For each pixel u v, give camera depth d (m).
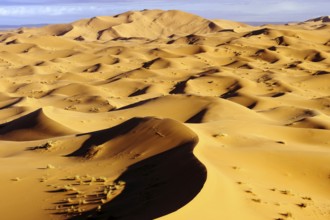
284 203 17.72
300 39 154.62
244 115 47.97
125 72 104.00
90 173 23.36
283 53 130.75
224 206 14.68
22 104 64.06
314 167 23.70
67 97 71.00
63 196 19.48
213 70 99.88
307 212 17.36
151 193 17.61
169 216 12.41
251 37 152.88
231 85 82.12
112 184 20.56
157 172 20.70
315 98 68.38
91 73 105.81
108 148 27.77
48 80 98.31
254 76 93.88
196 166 18.62
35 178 22.80
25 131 42.72
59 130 40.75
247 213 14.95
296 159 24.25
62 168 25.00
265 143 28.62
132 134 28.45
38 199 19.36
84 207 17.67
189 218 12.74
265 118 48.53
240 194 16.98
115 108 60.78
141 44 182.12
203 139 25.59
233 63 116.56
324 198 20.50
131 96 78.56
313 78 89.88
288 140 33.00
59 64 123.00
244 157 23.70
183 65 114.88
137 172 22.11
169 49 138.75
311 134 34.12
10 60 133.75
